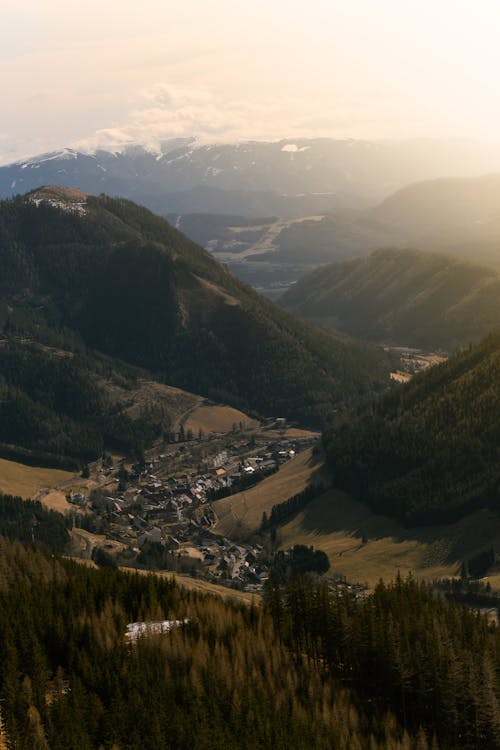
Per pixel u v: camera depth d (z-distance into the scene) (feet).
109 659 558.56
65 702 512.63
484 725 536.42
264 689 550.36
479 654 580.71
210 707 529.45
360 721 544.21
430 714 553.23
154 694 529.86
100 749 484.74
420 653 570.46
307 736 519.19
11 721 490.90
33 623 590.14
